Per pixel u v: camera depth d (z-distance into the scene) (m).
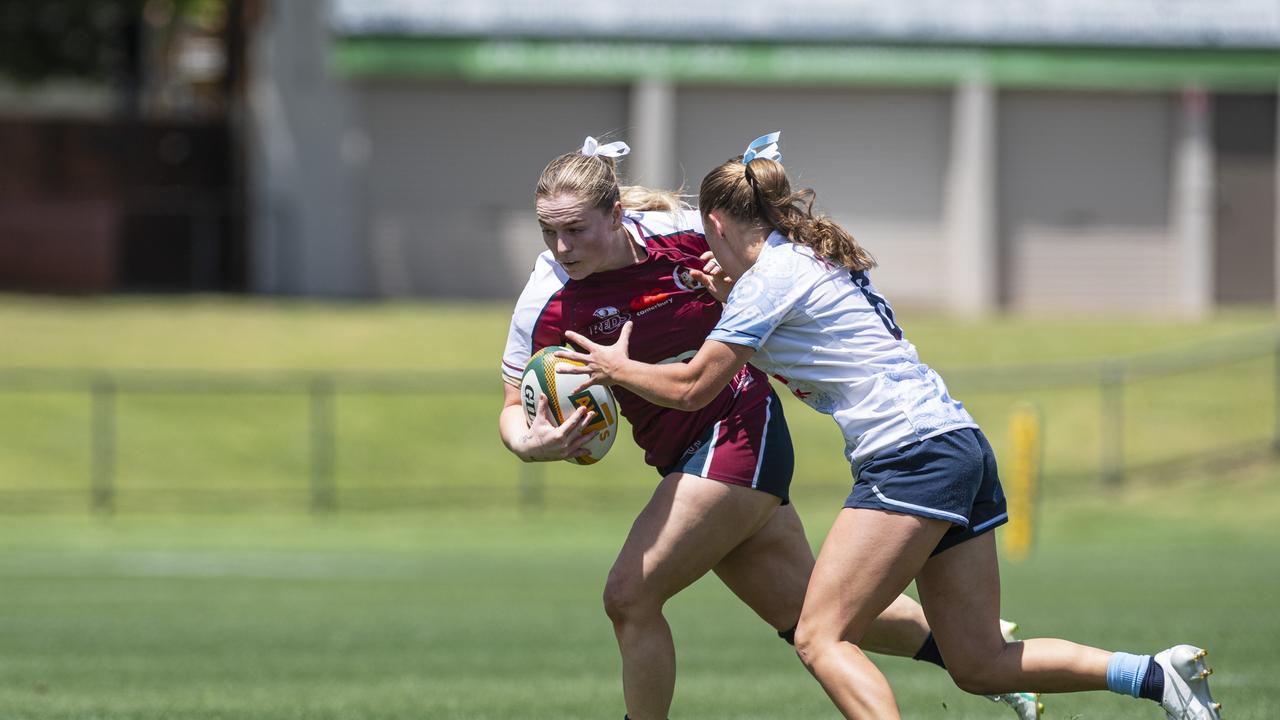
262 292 101.94
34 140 103.44
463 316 92.19
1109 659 17.09
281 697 25.64
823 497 68.12
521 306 19.17
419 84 101.50
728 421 18.22
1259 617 36.50
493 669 29.58
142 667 29.88
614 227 18.44
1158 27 103.50
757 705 24.69
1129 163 105.06
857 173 103.44
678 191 19.47
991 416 77.06
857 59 101.75
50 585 46.03
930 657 19.02
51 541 57.66
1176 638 32.22
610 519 64.38
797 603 19.00
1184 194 105.00
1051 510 66.12
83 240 103.12
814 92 102.94
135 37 117.19
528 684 27.41
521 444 18.48
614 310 18.81
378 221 102.00
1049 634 32.97
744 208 17.72
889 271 103.94
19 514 63.06
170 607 40.88
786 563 18.95
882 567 16.64
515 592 44.34
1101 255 105.06
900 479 16.69
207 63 136.12
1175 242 105.50
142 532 60.03
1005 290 104.62
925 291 104.00
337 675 28.69
